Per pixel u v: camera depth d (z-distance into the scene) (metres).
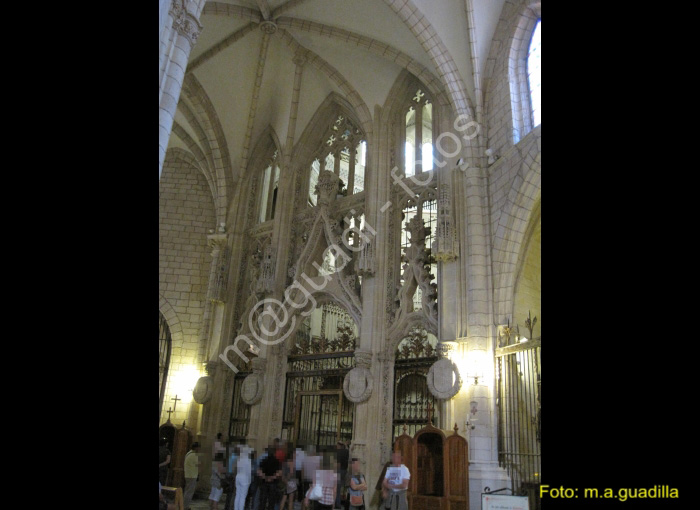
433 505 12.73
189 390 21.92
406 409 16.75
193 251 26.09
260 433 19.06
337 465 11.25
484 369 14.11
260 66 22.14
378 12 18.16
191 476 13.56
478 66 16.66
